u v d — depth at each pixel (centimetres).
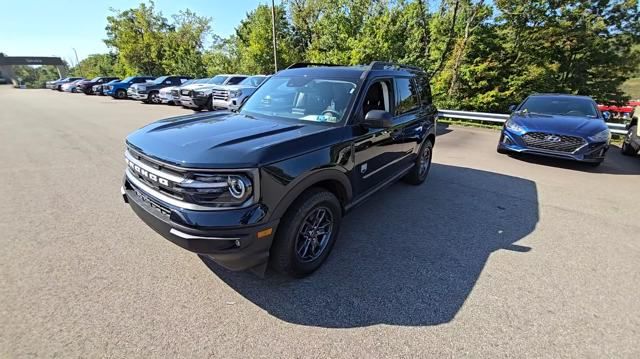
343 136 285
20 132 894
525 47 1658
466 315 230
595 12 1731
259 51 2514
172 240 218
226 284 257
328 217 284
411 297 248
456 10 1673
